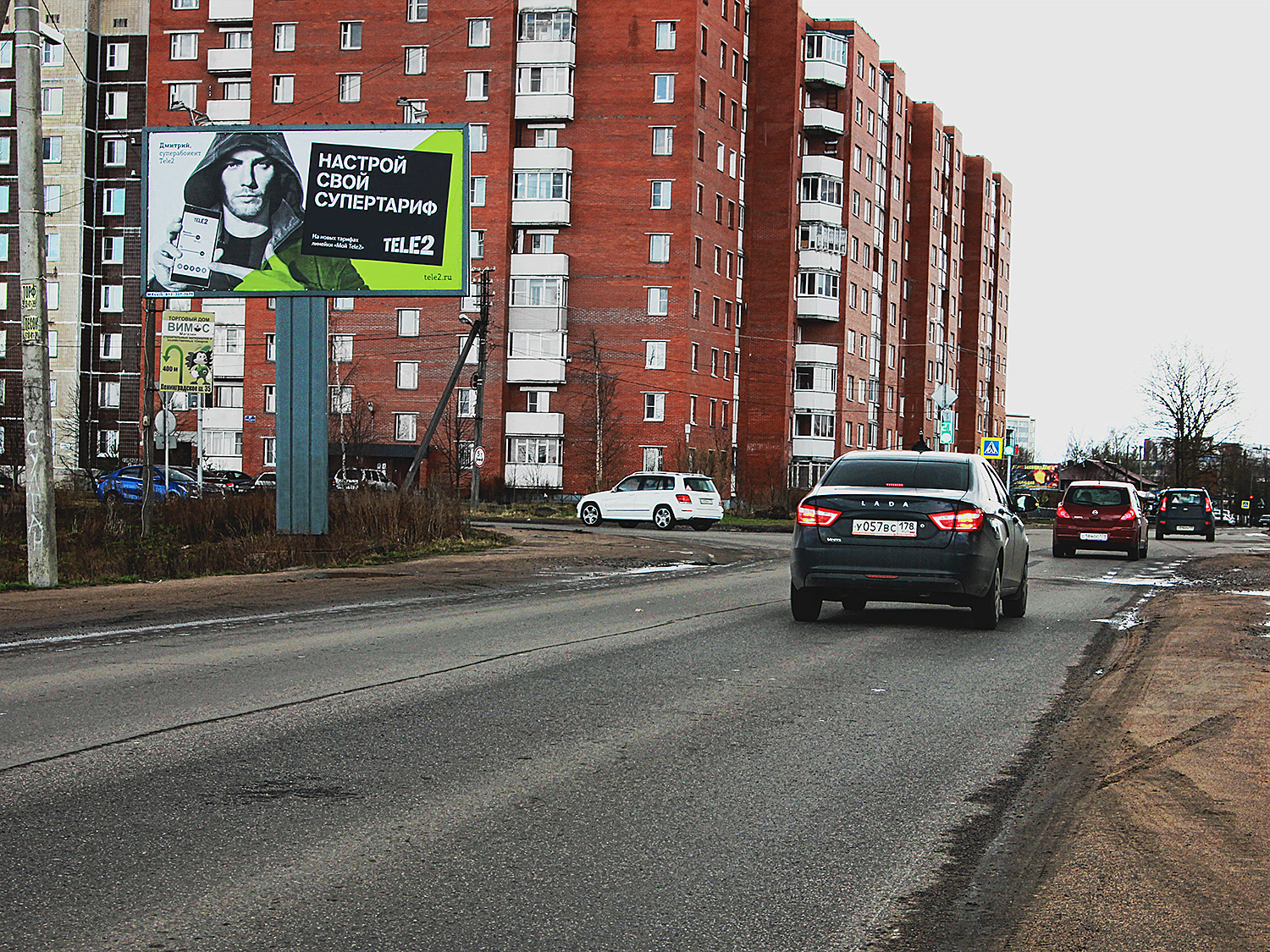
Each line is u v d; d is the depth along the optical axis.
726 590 17.41
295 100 70.56
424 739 6.92
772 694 8.52
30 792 5.66
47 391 16.67
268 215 23.59
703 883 4.56
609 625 12.70
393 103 69.69
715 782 6.05
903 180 89.44
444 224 23.69
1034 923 4.15
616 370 68.88
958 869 4.73
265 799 5.59
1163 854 4.88
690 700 8.25
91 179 81.06
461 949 3.90
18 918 4.09
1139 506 27.91
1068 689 8.91
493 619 13.18
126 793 5.66
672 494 42.16
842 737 7.13
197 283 23.72
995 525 12.40
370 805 5.53
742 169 75.56
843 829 5.27
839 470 12.80
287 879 4.51
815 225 76.88
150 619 13.00
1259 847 4.96
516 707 7.92
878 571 12.05
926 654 10.65
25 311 16.53
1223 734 7.13
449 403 69.38
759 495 59.12
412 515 26.31
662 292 68.69
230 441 73.56
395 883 4.50
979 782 6.09
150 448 25.73
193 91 74.12
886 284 86.25
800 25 76.25
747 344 76.56
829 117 76.94
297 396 23.05
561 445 68.75
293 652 10.41
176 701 8.00
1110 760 6.52
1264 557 28.03
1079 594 17.53
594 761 6.45
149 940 3.92
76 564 18.95
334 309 70.69
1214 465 82.88
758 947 3.95
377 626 12.45
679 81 68.56
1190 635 11.92
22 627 12.17
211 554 20.42
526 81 68.94
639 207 68.81
